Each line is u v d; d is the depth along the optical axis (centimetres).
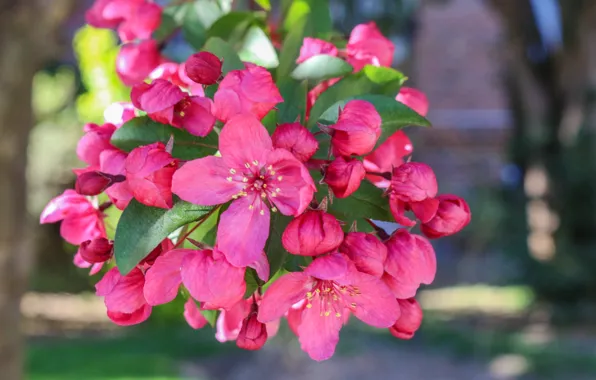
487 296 1223
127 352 805
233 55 163
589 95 1028
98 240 150
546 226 1077
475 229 1212
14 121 390
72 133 1116
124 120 159
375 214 153
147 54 199
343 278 135
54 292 1205
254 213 135
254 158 136
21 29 393
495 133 1670
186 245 150
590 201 1019
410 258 146
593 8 1025
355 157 147
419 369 779
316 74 163
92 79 590
